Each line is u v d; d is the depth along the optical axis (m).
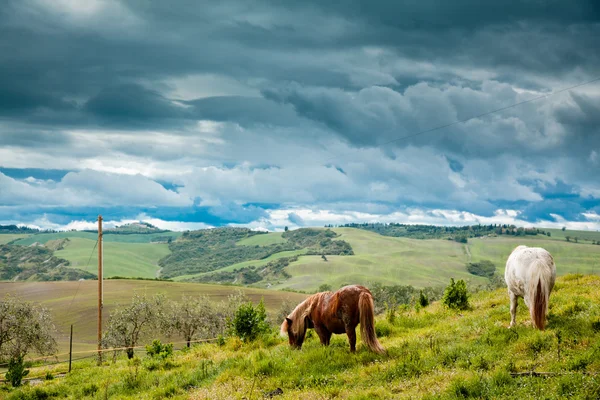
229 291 145.88
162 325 60.66
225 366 16.36
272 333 23.02
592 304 15.34
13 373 20.91
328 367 14.08
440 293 102.75
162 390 15.00
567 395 9.36
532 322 13.73
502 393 10.05
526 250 14.52
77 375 21.53
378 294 105.19
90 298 129.88
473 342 13.98
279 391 12.97
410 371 12.45
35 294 139.38
